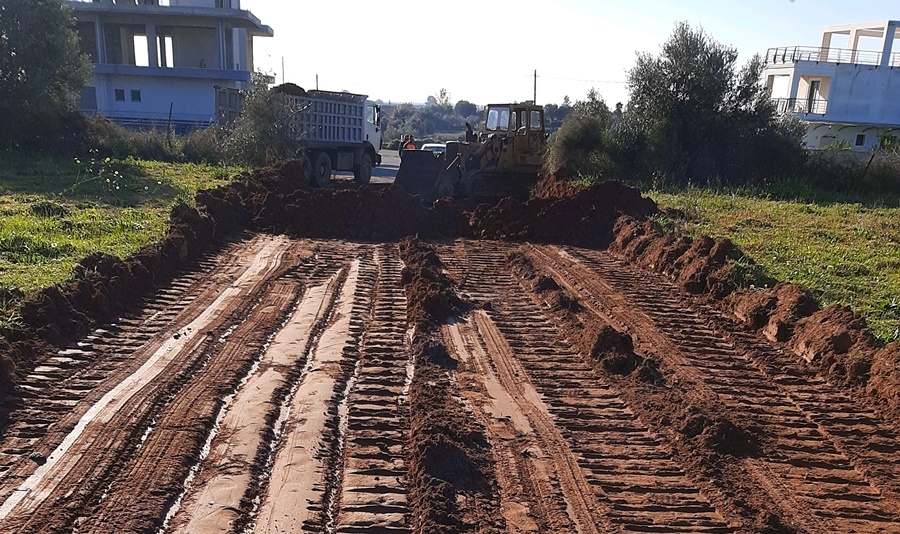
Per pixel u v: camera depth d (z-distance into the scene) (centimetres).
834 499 513
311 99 2142
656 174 2298
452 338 829
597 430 609
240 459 528
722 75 2373
